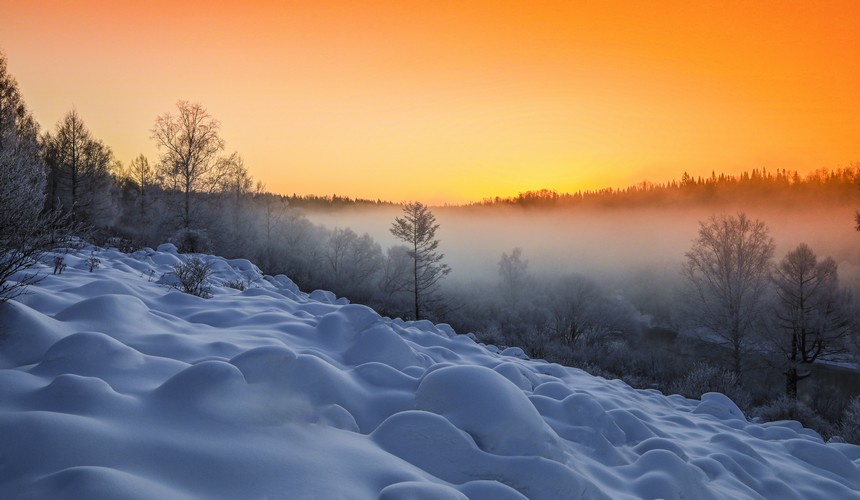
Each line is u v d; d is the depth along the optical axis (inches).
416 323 346.6
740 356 1234.6
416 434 113.7
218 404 99.0
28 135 895.1
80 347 118.3
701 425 256.8
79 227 197.8
